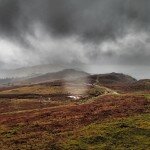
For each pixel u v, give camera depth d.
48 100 144.00
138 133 45.88
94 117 56.56
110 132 46.66
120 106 62.78
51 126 54.53
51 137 47.41
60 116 62.03
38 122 58.59
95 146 42.53
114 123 50.31
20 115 71.19
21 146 44.56
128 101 67.50
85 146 42.59
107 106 64.94
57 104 115.94
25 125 57.56
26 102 123.88
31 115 67.94
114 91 174.50
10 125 58.91
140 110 57.84
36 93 182.88
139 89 189.38
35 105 114.69
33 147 43.50
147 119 51.59
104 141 44.12
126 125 48.97
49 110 73.19
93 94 166.75
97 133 46.56
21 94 178.75
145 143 42.34
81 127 51.31
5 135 52.25
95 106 67.19
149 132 45.75
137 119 51.84
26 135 50.41
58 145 43.09
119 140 44.16
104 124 50.66
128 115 55.09
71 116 60.56
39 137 48.41
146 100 66.94
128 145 42.25
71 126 52.94
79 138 45.19
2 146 45.62
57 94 175.25
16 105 115.75
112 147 41.84
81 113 61.75
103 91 175.25
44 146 43.38
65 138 45.94
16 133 53.03
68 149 41.75
